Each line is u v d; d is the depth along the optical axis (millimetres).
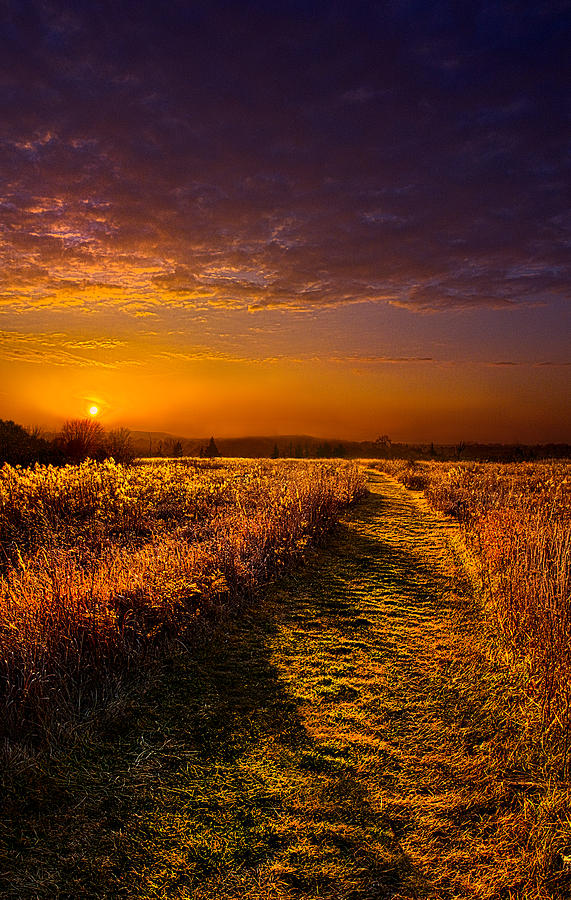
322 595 6656
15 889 2318
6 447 18953
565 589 5363
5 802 2830
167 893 2334
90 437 22094
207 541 7633
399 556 8820
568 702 3689
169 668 4531
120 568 5988
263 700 4023
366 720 3768
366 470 32250
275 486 13695
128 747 3381
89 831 2672
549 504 11547
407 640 5270
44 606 4684
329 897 2328
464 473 21219
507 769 3205
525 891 2355
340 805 2895
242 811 2838
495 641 5172
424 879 2432
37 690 3650
